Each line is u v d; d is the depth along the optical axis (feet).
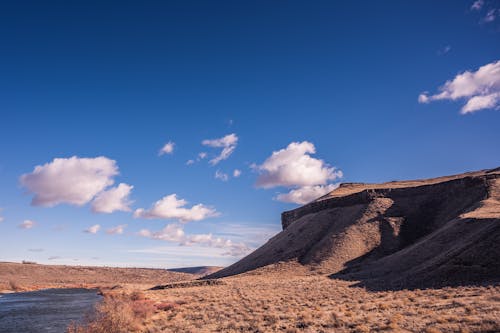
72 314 148.25
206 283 258.37
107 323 93.76
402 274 174.29
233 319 96.48
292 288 185.88
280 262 313.12
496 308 75.46
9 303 207.21
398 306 95.71
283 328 77.92
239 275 299.99
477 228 183.62
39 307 179.01
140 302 135.64
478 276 132.26
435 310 82.94
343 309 97.55
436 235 210.18
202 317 104.06
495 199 254.47
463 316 71.31
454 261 147.64
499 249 141.38
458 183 314.35
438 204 316.19
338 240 305.53
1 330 113.19
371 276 194.80
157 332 86.43
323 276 239.30
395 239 288.30
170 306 133.39
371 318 77.97
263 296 154.20
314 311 97.45
